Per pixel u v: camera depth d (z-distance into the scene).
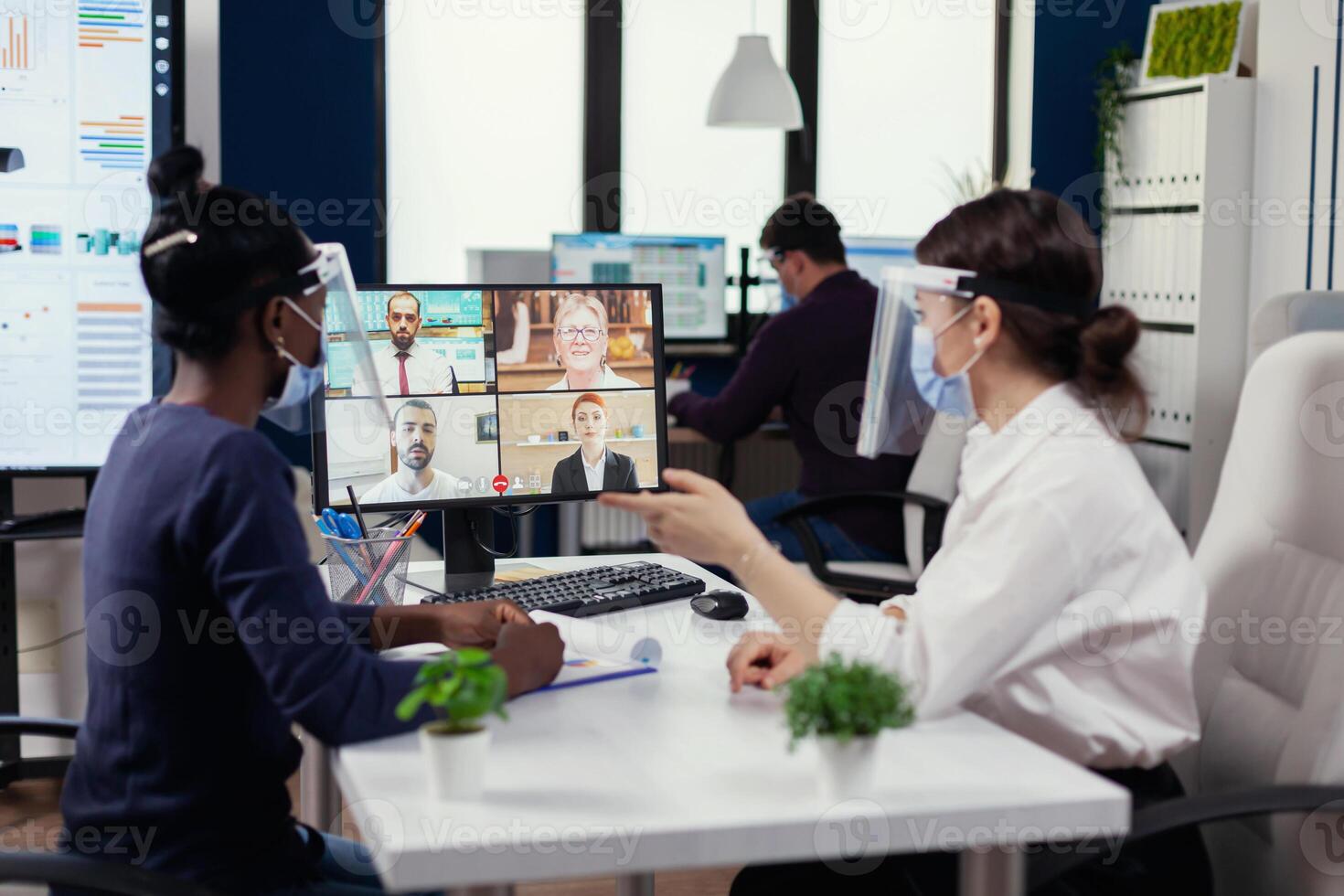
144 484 1.27
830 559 3.25
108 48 2.86
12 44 2.81
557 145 5.00
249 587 1.20
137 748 1.27
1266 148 3.86
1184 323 4.04
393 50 4.79
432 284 1.94
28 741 3.22
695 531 1.43
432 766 1.08
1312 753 1.40
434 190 4.91
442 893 1.39
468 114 4.90
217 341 1.32
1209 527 1.67
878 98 5.23
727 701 1.40
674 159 5.15
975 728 1.29
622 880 1.80
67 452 2.92
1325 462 1.50
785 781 1.14
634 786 1.12
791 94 4.58
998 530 1.33
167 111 2.89
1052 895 1.33
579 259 4.70
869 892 1.50
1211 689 1.62
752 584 1.42
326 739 1.22
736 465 5.05
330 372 1.88
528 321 1.99
